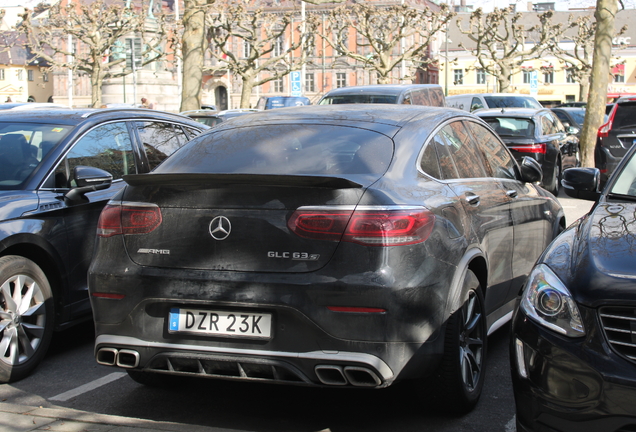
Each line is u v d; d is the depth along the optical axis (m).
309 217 3.55
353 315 3.48
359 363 3.47
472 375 4.26
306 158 4.11
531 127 14.38
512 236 5.07
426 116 4.63
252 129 4.55
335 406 4.38
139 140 6.32
